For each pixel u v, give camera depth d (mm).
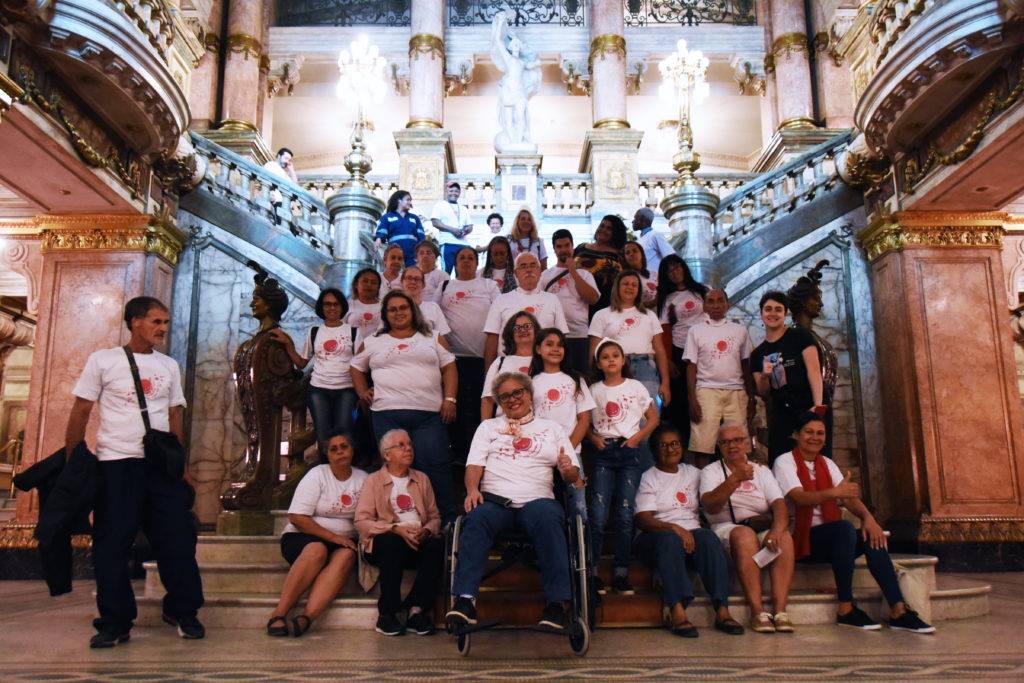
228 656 3672
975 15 6371
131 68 6930
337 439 4816
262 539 5457
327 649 3844
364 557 4469
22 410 14938
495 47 14242
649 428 4785
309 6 17469
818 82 15797
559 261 6488
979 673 3262
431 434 5137
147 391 4129
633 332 5645
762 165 15852
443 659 3607
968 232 8711
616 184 13867
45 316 8453
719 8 17422
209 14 15461
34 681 3131
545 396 4629
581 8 17312
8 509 13109
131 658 3623
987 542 7992
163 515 4133
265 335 6793
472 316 6316
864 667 3389
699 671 3320
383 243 8547
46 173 7523
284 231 9438
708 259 9203
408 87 16562
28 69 6438
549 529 3863
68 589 3914
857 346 9188
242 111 15250
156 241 8703
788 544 4484
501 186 13477
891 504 8750
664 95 11180
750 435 6496
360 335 6379
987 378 8422
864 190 9516
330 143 21188
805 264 9492
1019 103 6555
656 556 4449
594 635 4207
